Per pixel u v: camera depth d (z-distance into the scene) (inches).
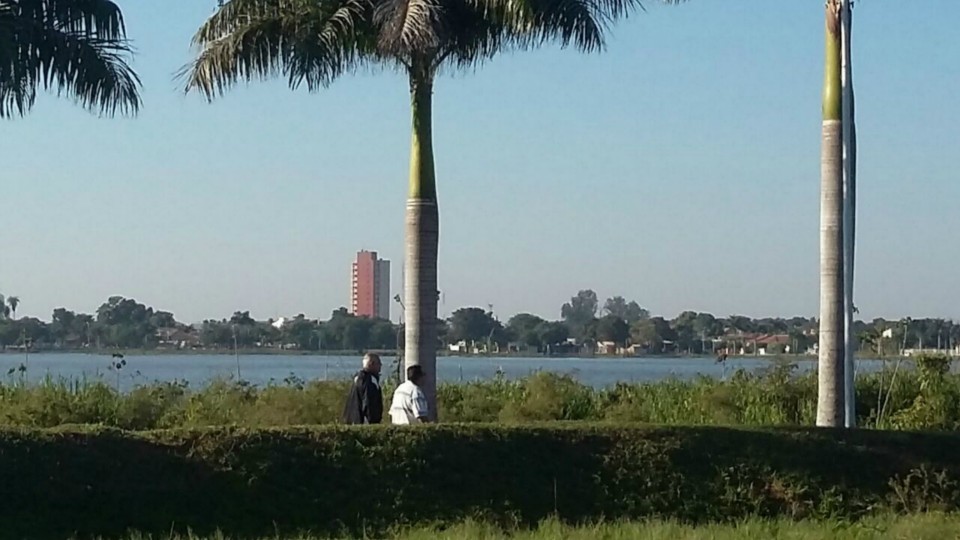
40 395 858.8
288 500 604.1
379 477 618.2
